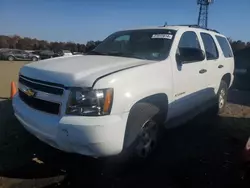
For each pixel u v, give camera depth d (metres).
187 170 3.82
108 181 3.48
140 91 3.44
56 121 3.13
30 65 3.89
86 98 3.06
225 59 6.27
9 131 5.06
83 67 3.46
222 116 6.70
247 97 9.92
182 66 4.38
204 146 4.69
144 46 4.47
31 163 3.86
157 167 3.88
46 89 3.30
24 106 3.63
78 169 3.75
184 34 4.70
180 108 4.48
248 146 2.95
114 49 4.72
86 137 3.01
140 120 3.54
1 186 3.26
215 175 3.69
